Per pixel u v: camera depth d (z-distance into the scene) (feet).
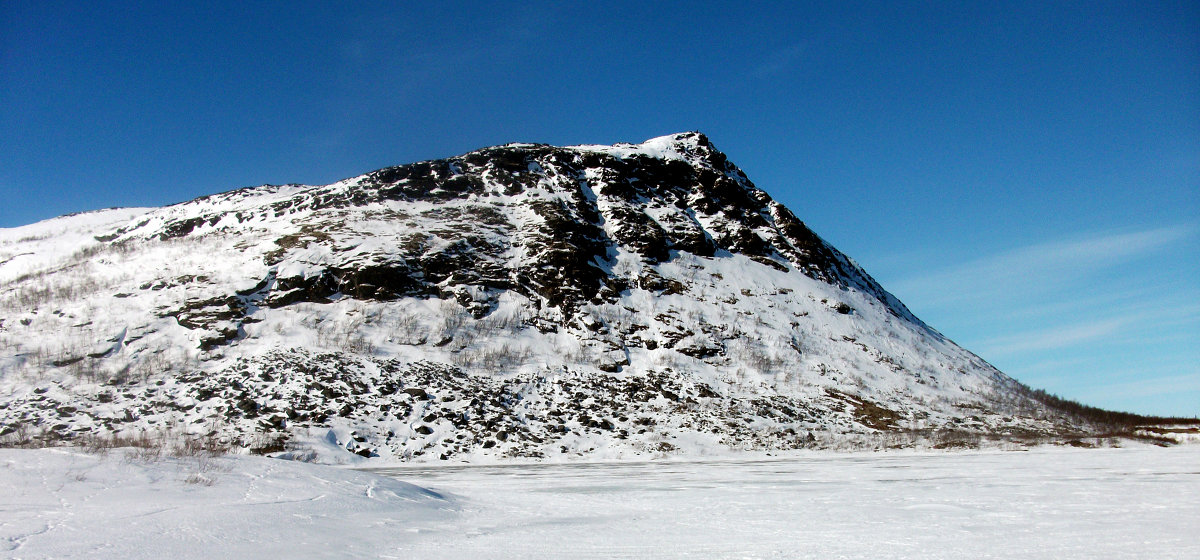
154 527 38.55
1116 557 35.58
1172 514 50.70
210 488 50.44
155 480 50.39
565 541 43.11
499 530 47.70
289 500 50.08
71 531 36.29
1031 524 47.29
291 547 37.83
